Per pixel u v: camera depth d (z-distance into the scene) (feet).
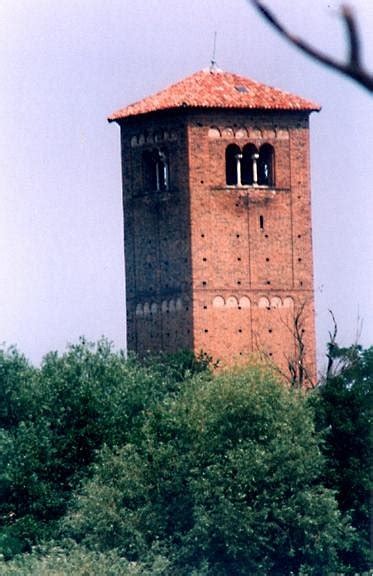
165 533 431.43
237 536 416.67
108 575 381.81
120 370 555.69
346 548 425.69
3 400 520.83
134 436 476.95
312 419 453.99
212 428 447.42
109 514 431.43
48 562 377.91
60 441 490.90
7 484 476.54
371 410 459.32
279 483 430.61
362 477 447.01
